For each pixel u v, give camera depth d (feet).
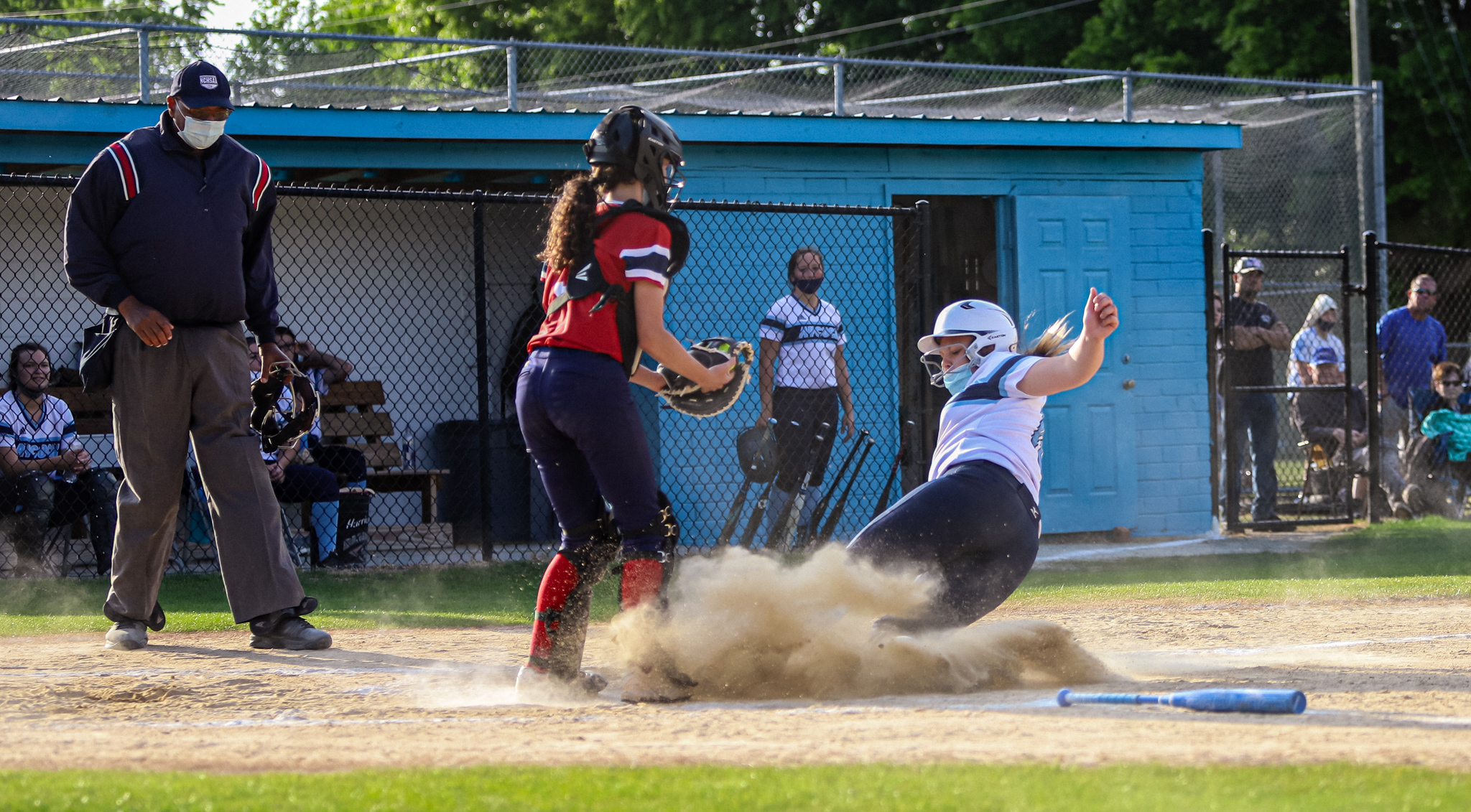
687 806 20.68
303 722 31.32
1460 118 199.31
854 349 89.10
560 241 32.63
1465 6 211.20
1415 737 26.35
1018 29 211.82
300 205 88.12
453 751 26.32
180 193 43.57
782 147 87.97
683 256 33.40
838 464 86.12
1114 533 92.73
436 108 81.97
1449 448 96.78
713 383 33.58
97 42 87.40
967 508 36.37
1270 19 195.21
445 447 91.15
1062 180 93.86
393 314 90.58
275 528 45.44
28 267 80.89
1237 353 95.96
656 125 33.32
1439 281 157.38
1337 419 101.14
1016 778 22.24
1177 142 94.07
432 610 57.16
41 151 76.69
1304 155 133.80
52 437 69.72
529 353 33.68
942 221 115.96
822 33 224.12
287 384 48.26
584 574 34.55
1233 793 20.95
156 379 43.98
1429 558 75.31
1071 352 37.52
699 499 83.66
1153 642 46.03
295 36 85.25
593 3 226.79
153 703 34.83
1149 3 205.87
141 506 44.93
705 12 221.46
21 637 48.55
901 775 22.56
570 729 29.32
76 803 21.06
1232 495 93.15
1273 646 44.55
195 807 20.83
